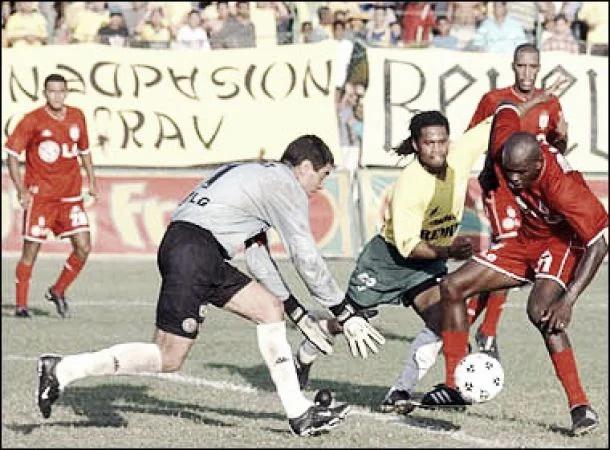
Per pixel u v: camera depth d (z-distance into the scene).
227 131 68.88
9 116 68.12
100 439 27.97
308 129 68.31
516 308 54.00
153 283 58.84
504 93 39.25
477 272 29.83
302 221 26.42
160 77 69.00
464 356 29.97
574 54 70.62
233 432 28.66
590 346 43.97
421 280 32.34
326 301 26.67
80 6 77.38
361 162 67.94
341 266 58.00
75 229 49.19
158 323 26.53
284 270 37.00
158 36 76.44
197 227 26.53
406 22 78.12
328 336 28.16
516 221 33.81
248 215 26.61
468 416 31.03
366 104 68.31
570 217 27.66
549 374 37.78
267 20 74.25
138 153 68.50
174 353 26.58
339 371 37.31
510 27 72.94
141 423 29.67
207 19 76.38
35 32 73.25
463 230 65.50
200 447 27.16
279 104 68.75
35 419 30.17
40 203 48.97
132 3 81.38
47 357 26.16
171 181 68.19
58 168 49.06
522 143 27.59
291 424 27.38
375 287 32.50
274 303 27.34
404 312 49.69
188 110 68.81
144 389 34.34
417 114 31.48
